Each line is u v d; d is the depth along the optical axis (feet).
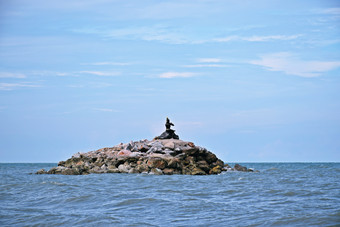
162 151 281.13
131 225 90.68
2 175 274.57
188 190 155.84
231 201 125.18
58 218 97.35
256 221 93.56
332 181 206.49
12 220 95.14
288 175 271.28
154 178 219.00
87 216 99.76
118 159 277.23
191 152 284.20
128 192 146.92
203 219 96.89
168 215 102.06
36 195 136.98
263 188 163.73
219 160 313.73
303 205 114.73
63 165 294.25
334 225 87.86
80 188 159.22
